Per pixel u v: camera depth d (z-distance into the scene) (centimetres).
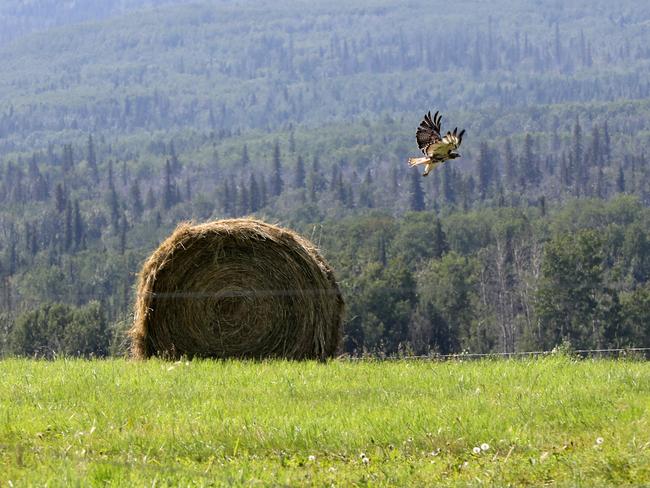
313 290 5750
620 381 4388
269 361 5438
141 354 5691
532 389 4209
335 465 3195
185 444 3344
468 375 4597
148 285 5675
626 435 3359
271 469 3133
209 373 4700
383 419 3584
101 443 3356
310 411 3775
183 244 5672
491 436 3441
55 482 2888
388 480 3020
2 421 3578
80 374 4622
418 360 5609
